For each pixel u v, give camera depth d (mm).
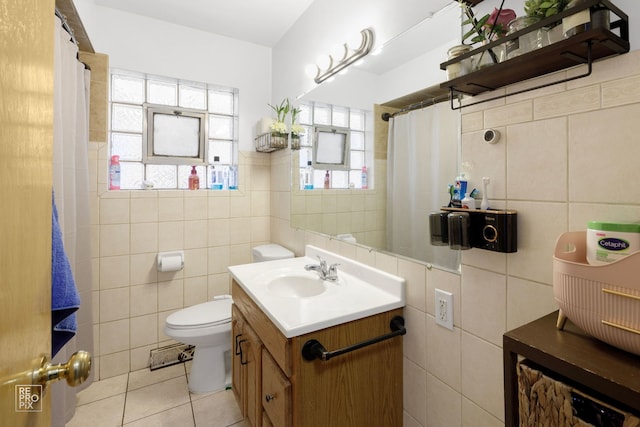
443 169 1053
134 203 2125
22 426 432
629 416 438
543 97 777
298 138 2086
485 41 853
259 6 2012
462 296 994
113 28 2027
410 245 1195
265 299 1219
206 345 1889
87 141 1786
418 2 1183
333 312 1096
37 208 482
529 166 806
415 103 1172
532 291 807
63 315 666
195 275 2334
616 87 656
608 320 521
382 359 1180
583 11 608
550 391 527
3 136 370
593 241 596
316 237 1869
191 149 2375
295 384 1003
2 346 372
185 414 1727
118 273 2090
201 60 2307
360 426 1132
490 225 846
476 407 960
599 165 682
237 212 2479
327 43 1791
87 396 1869
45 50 515
